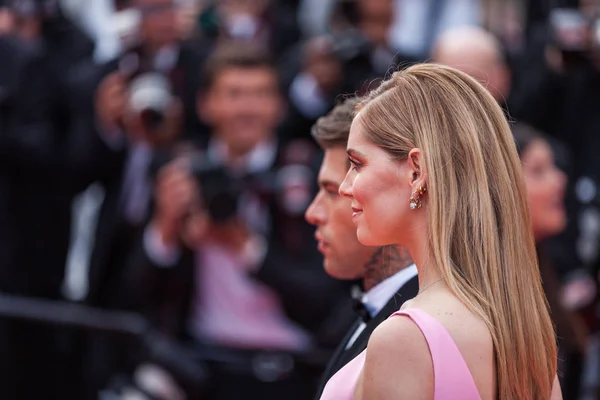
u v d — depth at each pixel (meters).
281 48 12.70
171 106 9.50
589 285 9.45
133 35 10.30
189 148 9.55
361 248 4.78
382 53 11.01
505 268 3.80
